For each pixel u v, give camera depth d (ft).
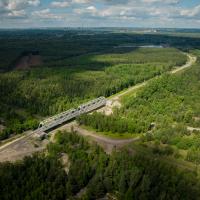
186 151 563.07
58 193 422.82
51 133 642.63
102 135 632.38
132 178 444.55
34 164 470.39
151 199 418.92
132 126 643.04
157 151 553.23
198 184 450.30
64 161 515.91
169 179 446.60
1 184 424.87
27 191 415.64
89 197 429.79
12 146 576.20
